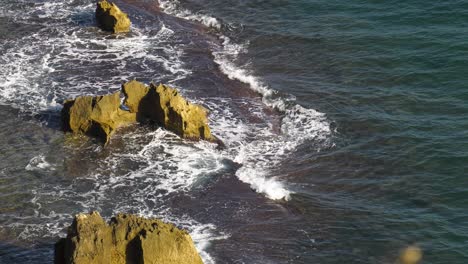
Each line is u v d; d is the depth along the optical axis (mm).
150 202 45469
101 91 56906
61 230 42625
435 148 50062
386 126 52844
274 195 46312
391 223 43781
